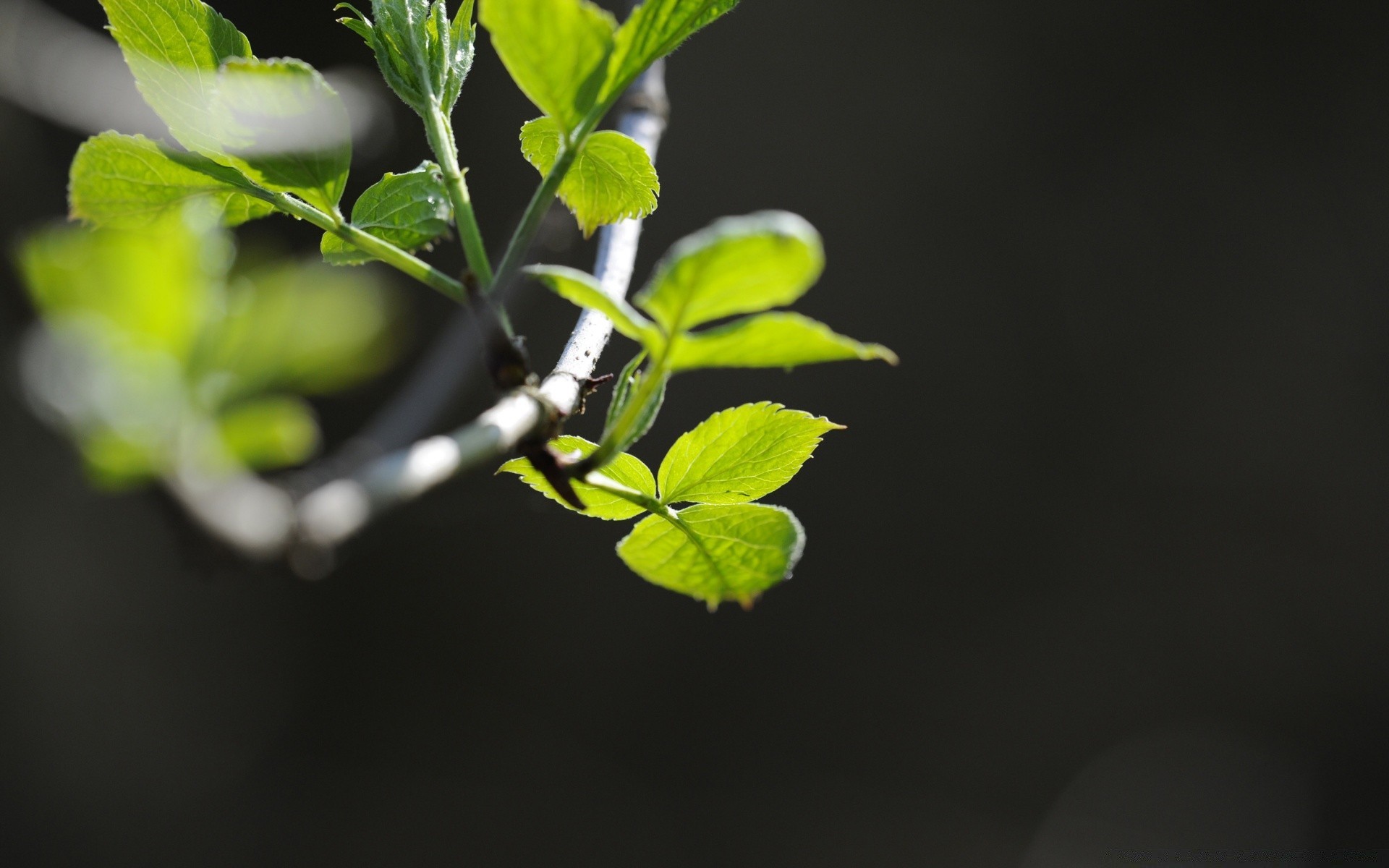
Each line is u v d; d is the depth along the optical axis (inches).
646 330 35.6
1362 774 362.0
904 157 358.3
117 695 323.9
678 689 376.2
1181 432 372.2
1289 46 356.8
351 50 304.5
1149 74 361.1
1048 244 367.9
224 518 28.0
